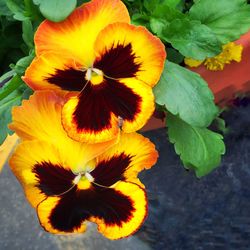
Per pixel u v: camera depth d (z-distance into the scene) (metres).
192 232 0.27
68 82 0.22
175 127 0.25
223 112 0.29
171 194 0.28
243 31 0.25
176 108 0.23
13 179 0.25
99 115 0.22
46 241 0.24
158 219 0.27
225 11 0.25
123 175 0.22
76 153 0.22
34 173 0.22
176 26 0.24
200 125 0.23
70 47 0.21
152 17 0.25
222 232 0.27
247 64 0.27
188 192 0.28
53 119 0.21
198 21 0.24
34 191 0.22
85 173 0.22
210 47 0.24
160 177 0.28
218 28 0.25
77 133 0.21
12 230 0.24
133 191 0.22
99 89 0.22
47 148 0.21
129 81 0.22
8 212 0.25
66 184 0.22
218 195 0.28
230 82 0.27
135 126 0.22
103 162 0.22
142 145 0.22
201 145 0.24
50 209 0.22
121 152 0.22
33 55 0.23
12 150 0.26
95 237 0.24
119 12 0.21
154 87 0.23
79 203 0.22
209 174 0.28
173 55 0.26
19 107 0.21
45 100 0.21
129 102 0.22
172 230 0.27
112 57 0.21
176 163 0.28
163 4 0.26
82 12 0.21
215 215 0.27
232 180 0.28
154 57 0.21
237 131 0.29
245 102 0.29
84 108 0.21
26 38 0.24
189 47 0.24
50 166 0.22
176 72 0.23
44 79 0.21
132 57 0.21
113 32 0.21
